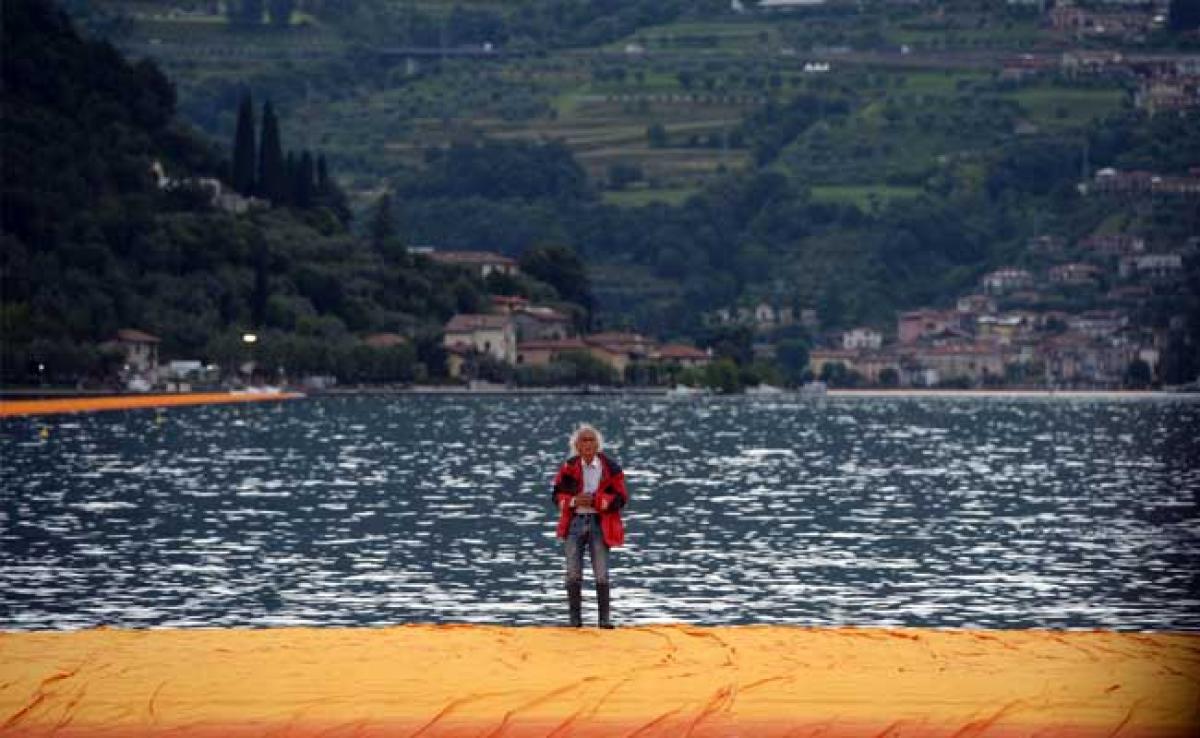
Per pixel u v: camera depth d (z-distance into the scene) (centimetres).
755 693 5412
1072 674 5669
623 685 5509
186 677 5600
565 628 6481
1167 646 6116
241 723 5128
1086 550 15662
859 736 5006
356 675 5631
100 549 15150
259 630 6412
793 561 14662
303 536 16562
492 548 15575
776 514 19600
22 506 19712
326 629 6481
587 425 6738
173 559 14450
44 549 15075
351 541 16100
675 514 19525
